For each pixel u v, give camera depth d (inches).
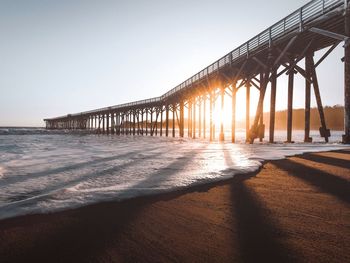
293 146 438.6
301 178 178.4
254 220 103.4
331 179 172.2
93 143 796.6
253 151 373.1
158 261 73.9
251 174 197.2
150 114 1494.8
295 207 117.9
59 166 275.9
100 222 104.3
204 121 1020.5
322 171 199.5
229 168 219.8
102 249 81.7
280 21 470.0
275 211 113.1
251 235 89.4
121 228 98.0
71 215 113.0
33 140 1047.0
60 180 202.7
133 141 928.3
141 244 84.7
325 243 82.0
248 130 650.8
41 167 271.4
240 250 79.0
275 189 151.6
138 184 169.2
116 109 1774.1
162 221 104.6
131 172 224.8
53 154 419.5
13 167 272.5
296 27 433.7
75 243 86.2
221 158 312.3
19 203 129.6
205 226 98.5
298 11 429.4
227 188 157.1
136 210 118.6
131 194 144.3
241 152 369.1
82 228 98.6
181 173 210.4
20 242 87.4
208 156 337.7
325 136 492.7
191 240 86.7
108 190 152.9
